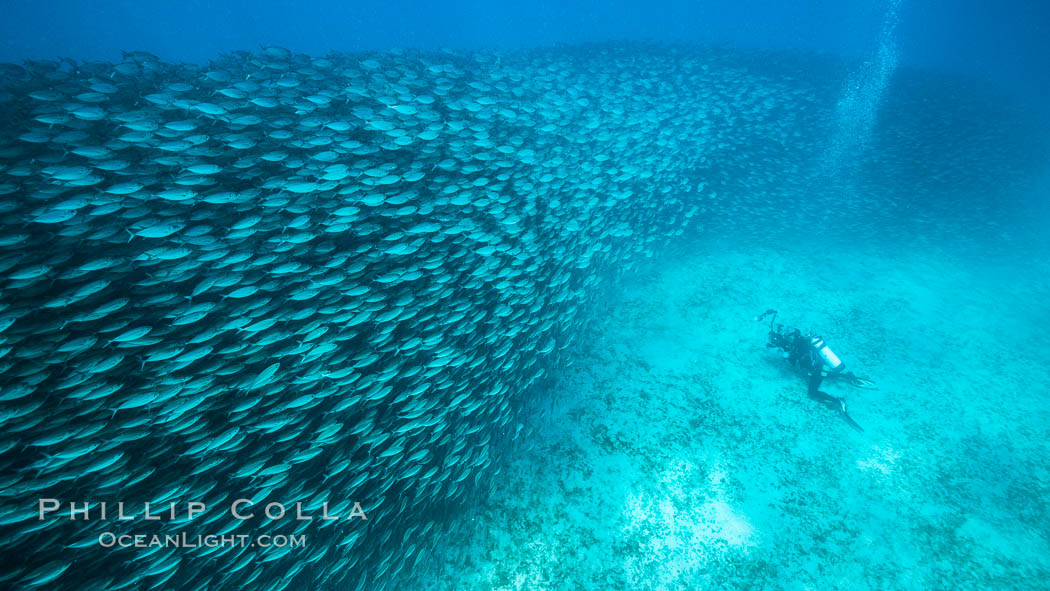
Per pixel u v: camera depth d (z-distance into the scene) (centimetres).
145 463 488
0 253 548
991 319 1134
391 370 636
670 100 1823
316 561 556
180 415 517
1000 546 618
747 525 675
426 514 660
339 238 790
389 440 639
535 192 1040
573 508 707
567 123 1463
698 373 962
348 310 675
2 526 414
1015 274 1361
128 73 978
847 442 794
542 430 830
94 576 442
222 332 582
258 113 956
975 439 786
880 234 1527
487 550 654
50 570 400
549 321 856
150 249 636
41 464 425
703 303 1202
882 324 1123
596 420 850
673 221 1333
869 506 687
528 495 724
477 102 1180
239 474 494
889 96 2167
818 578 605
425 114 1041
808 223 1554
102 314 519
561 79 1778
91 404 480
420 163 976
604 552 652
